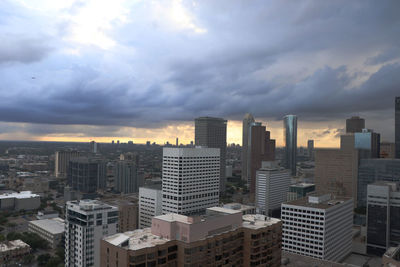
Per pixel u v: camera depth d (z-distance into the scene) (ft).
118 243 447.01
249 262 534.37
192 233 469.57
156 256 448.65
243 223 565.53
